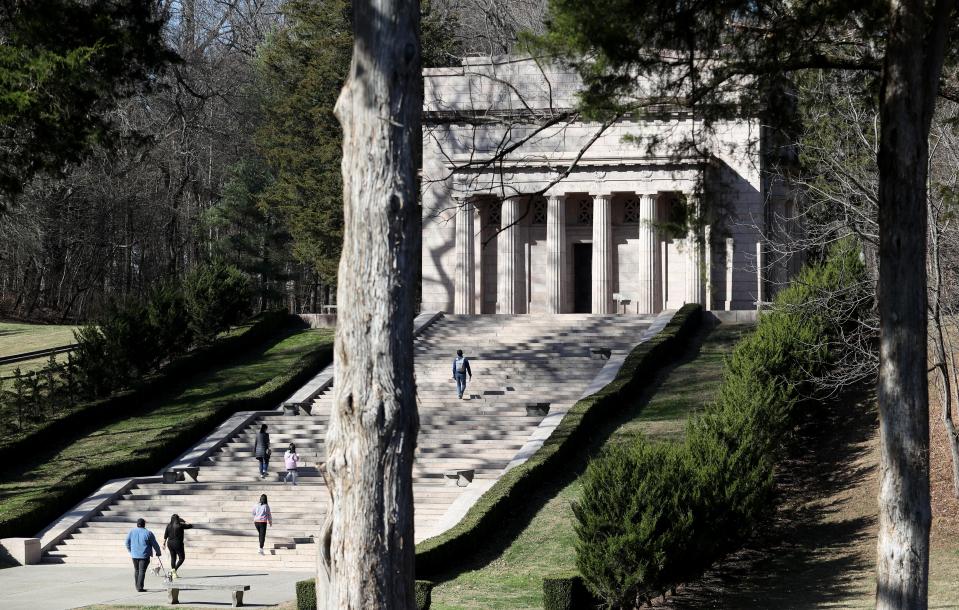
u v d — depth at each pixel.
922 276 17.62
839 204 35.75
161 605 26.61
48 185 74.88
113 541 34.78
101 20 29.95
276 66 75.00
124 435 44.53
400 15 13.85
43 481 39.22
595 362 48.34
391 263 13.55
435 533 30.97
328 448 13.50
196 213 89.06
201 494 37.31
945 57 22.36
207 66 88.12
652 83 22.67
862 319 38.31
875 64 21.41
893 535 17.39
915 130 17.75
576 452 36.75
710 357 47.94
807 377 36.75
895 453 17.47
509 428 40.75
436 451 39.12
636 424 39.16
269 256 81.38
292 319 62.84
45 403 46.91
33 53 28.25
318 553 13.43
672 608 25.64
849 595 24.78
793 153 34.06
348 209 13.75
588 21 20.20
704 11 21.16
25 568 33.03
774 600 25.31
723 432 29.80
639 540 23.86
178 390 51.16
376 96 13.73
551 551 29.31
